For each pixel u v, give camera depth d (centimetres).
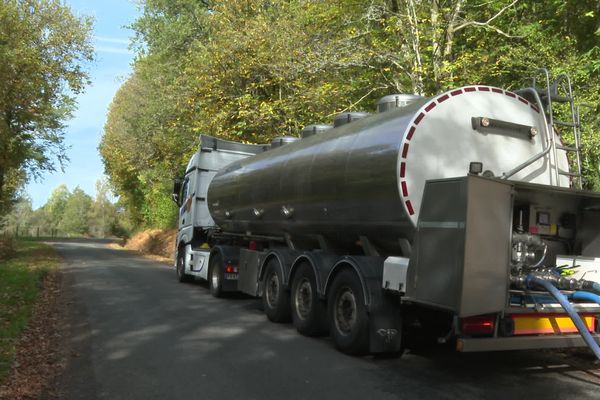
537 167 729
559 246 717
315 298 823
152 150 3170
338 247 889
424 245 596
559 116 1014
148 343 790
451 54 1467
